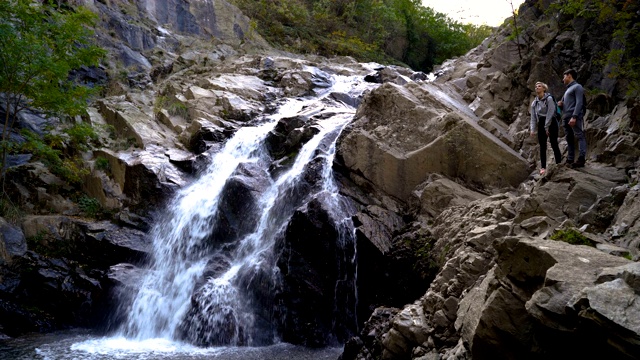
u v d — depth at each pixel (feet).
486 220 29.76
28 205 44.52
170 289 40.16
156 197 46.60
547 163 36.14
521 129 42.63
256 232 41.34
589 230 22.63
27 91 42.65
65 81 47.57
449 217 34.63
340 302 35.60
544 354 15.40
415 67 112.16
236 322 34.88
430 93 44.47
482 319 17.06
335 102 57.88
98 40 66.03
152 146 51.70
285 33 96.27
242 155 49.73
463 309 21.39
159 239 44.45
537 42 45.11
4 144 42.01
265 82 67.26
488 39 61.98
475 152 39.01
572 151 28.99
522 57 47.44
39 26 43.55
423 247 33.91
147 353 31.58
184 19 83.92
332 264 35.70
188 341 34.94
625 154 28.19
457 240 30.71
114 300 38.17
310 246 36.27
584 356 14.30
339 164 42.22
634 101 30.12
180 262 42.73
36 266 39.17
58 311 38.63
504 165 38.29
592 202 24.57
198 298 36.29
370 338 27.73
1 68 40.47
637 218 20.33
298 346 34.09
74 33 45.57
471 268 24.09
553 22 44.91
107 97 60.08
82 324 38.78
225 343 34.09
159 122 57.16
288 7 101.81
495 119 44.93
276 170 45.75
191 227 43.80
